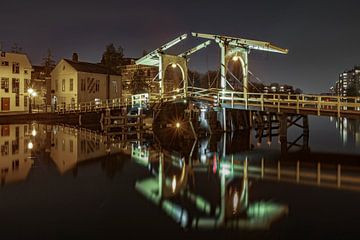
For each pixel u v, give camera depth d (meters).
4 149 25.64
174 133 38.81
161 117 40.84
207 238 10.45
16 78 57.59
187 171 19.67
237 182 17.05
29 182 16.39
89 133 38.53
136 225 11.38
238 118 44.19
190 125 36.03
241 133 41.78
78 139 32.59
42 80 76.69
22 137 32.56
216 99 36.72
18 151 24.92
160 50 39.75
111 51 85.75
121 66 84.00
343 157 25.38
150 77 77.75
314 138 39.34
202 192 15.20
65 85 58.56
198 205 13.41
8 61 56.62
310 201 13.98
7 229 10.95
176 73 70.00
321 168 20.88
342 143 34.25
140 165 21.00
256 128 44.69
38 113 50.88
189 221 11.74
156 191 15.27
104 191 15.16
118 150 26.62
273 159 24.20
